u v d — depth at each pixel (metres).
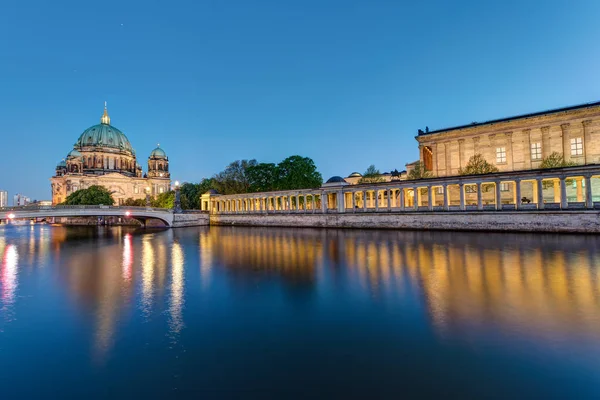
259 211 96.88
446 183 63.94
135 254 40.00
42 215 74.88
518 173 56.31
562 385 10.05
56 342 13.91
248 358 12.23
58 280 25.30
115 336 14.41
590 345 12.55
